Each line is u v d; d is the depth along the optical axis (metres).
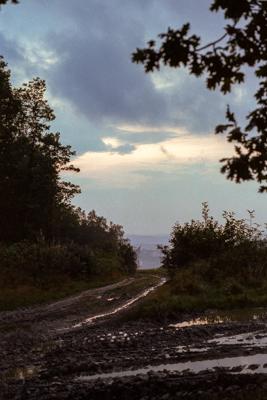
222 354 12.15
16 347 15.31
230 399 8.23
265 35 6.05
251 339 14.08
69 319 22.09
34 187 67.62
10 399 9.36
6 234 67.06
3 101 65.50
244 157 6.17
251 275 28.38
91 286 40.84
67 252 44.88
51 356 13.29
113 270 52.88
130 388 9.30
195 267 31.34
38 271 39.78
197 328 16.31
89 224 79.06
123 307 25.14
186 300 22.48
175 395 8.84
